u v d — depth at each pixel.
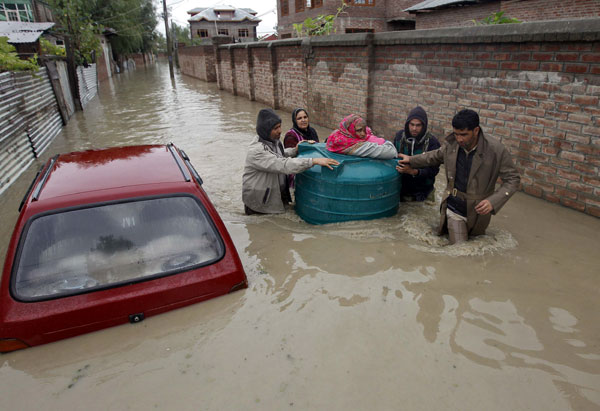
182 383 2.15
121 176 2.98
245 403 2.03
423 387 2.11
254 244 3.74
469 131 3.18
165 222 2.70
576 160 4.45
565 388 2.09
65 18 22.89
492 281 3.08
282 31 30.16
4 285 2.34
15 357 2.30
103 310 2.41
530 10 13.88
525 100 4.88
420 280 3.08
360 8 24.59
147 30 53.78
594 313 2.71
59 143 9.18
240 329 2.52
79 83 15.70
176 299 2.60
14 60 8.26
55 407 2.02
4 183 5.93
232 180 6.01
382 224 4.05
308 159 3.87
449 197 3.67
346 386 2.12
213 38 19.44
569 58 4.32
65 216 2.58
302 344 2.41
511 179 3.28
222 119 11.49
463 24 17.72
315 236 3.86
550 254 3.54
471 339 2.45
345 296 2.87
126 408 2.01
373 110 8.01
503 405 1.99
